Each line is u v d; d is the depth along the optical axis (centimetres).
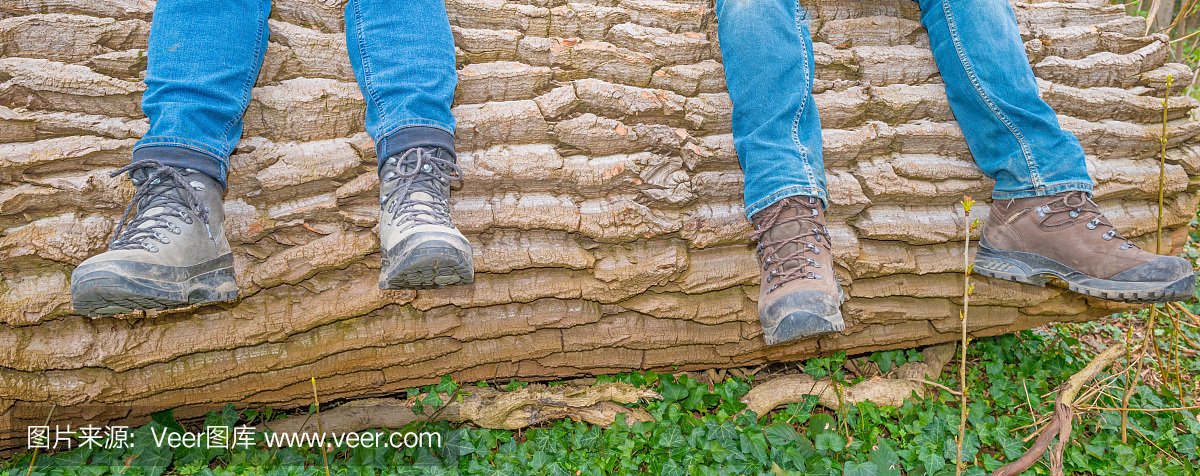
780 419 229
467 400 218
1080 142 215
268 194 179
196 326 183
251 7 171
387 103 163
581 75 198
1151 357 278
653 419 220
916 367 251
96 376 181
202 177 155
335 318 188
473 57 193
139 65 176
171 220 150
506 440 214
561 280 196
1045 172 186
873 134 205
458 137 184
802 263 171
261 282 181
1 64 167
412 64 164
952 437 216
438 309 197
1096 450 216
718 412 223
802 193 172
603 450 208
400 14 169
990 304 229
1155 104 220
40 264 171
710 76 202
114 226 174
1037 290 228
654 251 199
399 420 216
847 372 257
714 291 208
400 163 159
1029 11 230
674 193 195
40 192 167
